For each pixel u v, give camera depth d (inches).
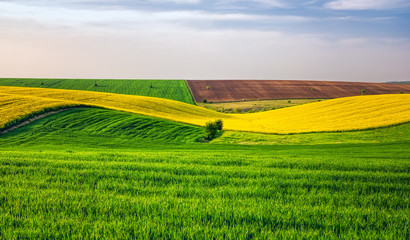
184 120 2337.6
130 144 1427.2
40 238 175.9
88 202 239.6
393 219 219.5
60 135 1460.4
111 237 177.2
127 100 2925.7
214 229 190.5
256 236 184.4
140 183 317.7
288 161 538.0
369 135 1679.4
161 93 5054.1
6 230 185.2
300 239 180.9
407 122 1830.7
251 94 5280.5
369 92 5378.9
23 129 1469.0
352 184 335.3
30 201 238.8
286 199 271.1
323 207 245.9
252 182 333.1
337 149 1157.7
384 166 491.2
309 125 2158.0
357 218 218.2
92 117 1834.4
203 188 301.7
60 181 317.1
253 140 1692.9
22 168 370.0
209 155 700.7
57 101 2015.3
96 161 464.4
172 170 396.2
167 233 186.4
